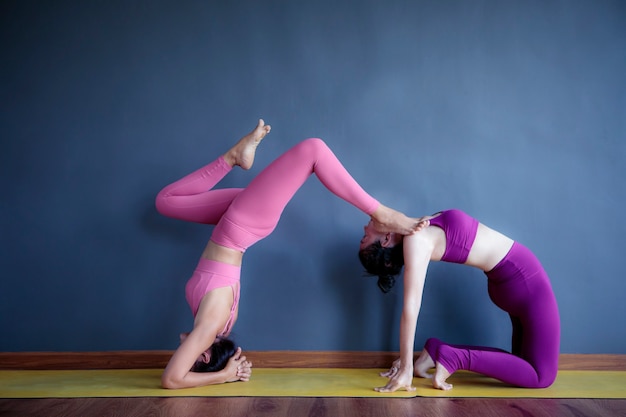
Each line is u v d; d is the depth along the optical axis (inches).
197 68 130.7
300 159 107.4
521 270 110.0
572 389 106.8
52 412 91.8
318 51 130.3
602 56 129.7
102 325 129.4
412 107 129.7
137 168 130.6
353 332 128.5
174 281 129.7
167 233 130.2
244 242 113.4
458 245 110.3
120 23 131.2
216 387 107.8
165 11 131.0
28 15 131.1
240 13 130.5
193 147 130.6
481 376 118.7
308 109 130.0
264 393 103.1
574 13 130.2
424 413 91.2
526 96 129.6
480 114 129.5
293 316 129.0
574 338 127.6
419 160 129.3
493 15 130.3
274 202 109.9
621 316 127.9
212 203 119.6
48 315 129.4
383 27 130.3
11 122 130.8
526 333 109.2
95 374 121.5
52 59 131.2
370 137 129.6
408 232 108.9
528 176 129.1
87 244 130.3
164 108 130.6
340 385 109.3
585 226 128.8
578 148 129.3
